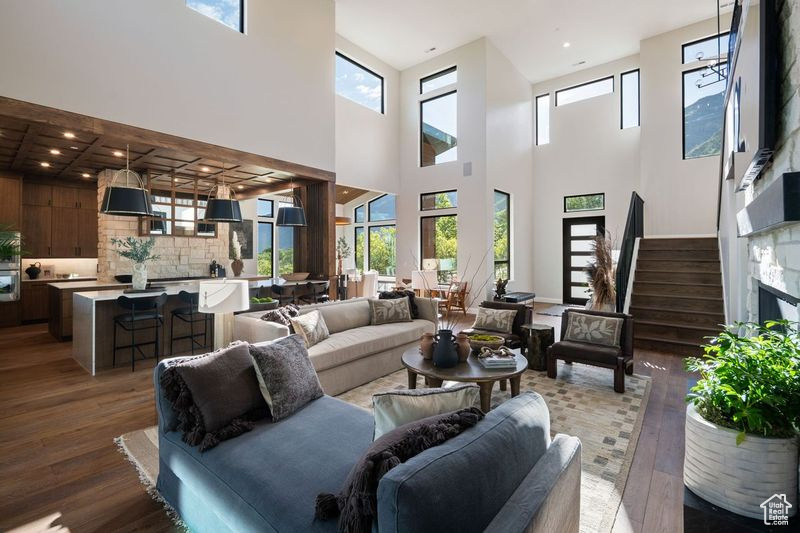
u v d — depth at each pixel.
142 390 3.77
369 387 3.85
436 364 3.21
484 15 7.28
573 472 1.38
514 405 1.45
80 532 1.88
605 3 6.89
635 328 5.30
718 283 5.44
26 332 6.18
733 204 4.46
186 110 5.00
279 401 2.10
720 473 1.28
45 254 7.00
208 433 1.87
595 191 9.03
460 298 8.14
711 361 1.54
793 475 1.21
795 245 1.60
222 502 1.63
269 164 5.95
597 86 9.18
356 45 8.38
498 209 8.77
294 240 7.53
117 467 2.43
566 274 9.55
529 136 9.85
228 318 3.50
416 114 9.36
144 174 6.39
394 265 11.20
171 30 4.87
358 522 1.09
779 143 1.62
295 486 1.52
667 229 7.76
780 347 1.35
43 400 3.51
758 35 1.71
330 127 6.92
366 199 11.84
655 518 1.99
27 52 3.84
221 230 7.82
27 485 2.24
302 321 3.74
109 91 4.36
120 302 4.34
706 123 7.45
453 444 1.14
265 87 5.91
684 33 7.62
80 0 4.17
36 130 4.18
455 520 0.97
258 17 5.84
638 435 2.85
